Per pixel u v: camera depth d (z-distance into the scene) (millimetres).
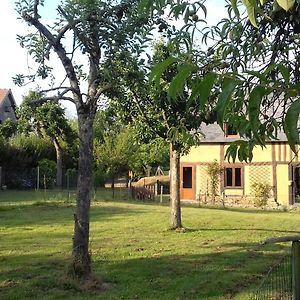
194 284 7191
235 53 2602
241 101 1793
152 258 9016
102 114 10742
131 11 6176
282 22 2480
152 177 36000
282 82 1221
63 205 19406
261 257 9273
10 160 31906
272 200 23969
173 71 1837
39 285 6945
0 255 9156
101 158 31547
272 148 24266
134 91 7801
